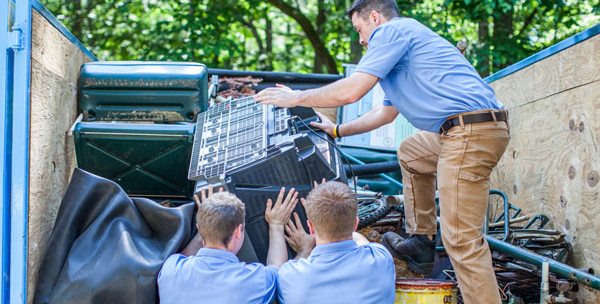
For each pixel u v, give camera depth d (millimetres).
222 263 2252
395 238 3193
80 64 3352
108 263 2387
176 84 3240
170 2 11594
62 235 2541
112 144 3062
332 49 12742
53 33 2848
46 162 2750
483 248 2529
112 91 3254
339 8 11125
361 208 3781
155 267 2344
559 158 3322
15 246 2445
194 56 10406
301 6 13180
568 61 3256
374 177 4586
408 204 3121
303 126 3090
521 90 3893
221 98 4305
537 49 9750
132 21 12188
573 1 9805
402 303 2547
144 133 3020
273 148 2584
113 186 2574
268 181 2566
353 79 2584
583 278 2625
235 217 2289
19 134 2459
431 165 3020
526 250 2918
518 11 10023
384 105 3127
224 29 10727
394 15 2854
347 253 2266
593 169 2949
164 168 3141
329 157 2736
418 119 2674
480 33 9930
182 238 2471
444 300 2535
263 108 3039
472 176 2531
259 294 2254
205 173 2594
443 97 2574
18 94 2467
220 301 2193
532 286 3102
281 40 15133
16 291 2426
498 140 2543
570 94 3223
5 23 2467
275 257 2480
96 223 2521
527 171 3756
